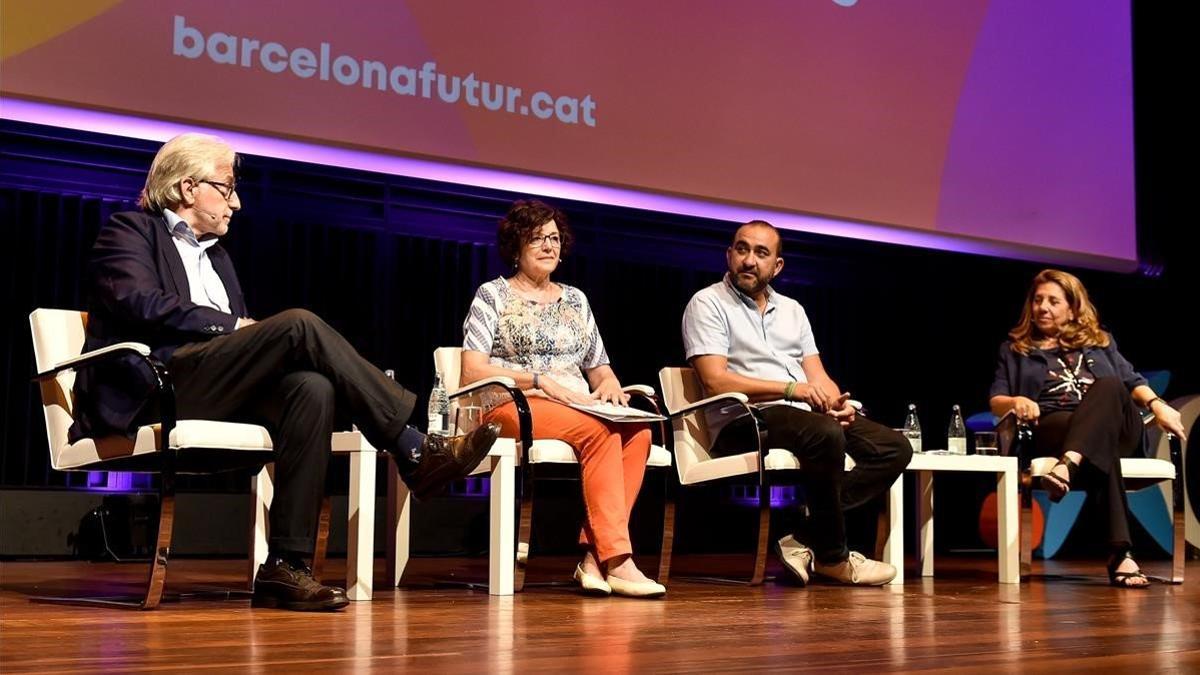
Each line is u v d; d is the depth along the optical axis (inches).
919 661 72.9
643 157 192.4
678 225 216.2
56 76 152.1
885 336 236.4
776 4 205.2
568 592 124.4
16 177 168.9
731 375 143.3
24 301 170.4
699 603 113.3
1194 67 237.9
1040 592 133.1
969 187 220.1
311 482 103.3
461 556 190.7
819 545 138.6
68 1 153.3
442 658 72.7
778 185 203.2
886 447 140.3
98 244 109.8
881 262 235.9
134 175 176.1
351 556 113.3
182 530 170.1
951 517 233.6
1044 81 229.1
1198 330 239.0
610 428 122.7
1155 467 152.3
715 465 138.0
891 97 214.1
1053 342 162.9
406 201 195.9
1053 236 227.5
